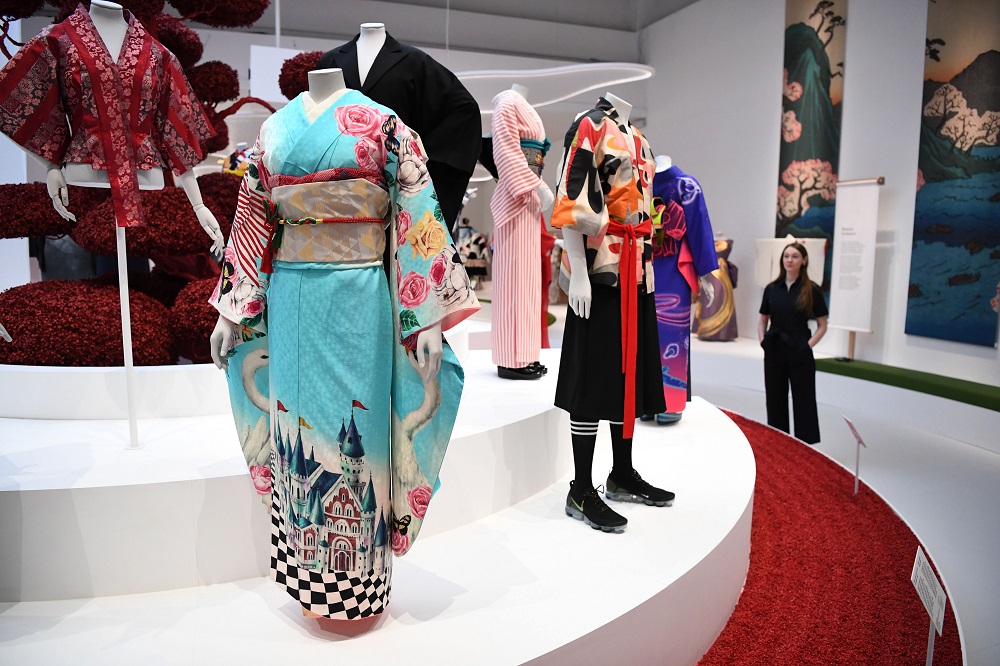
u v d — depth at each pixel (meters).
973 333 5.67
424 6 9.72
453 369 1.83
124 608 1.93
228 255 1.87
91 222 3.06
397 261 1.77
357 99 1.74
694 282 3.67
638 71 6.02
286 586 1.82
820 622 2.32
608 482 2.73
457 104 2.62
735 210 8.79
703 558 2.21
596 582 2.06
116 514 1.97
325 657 1.69
